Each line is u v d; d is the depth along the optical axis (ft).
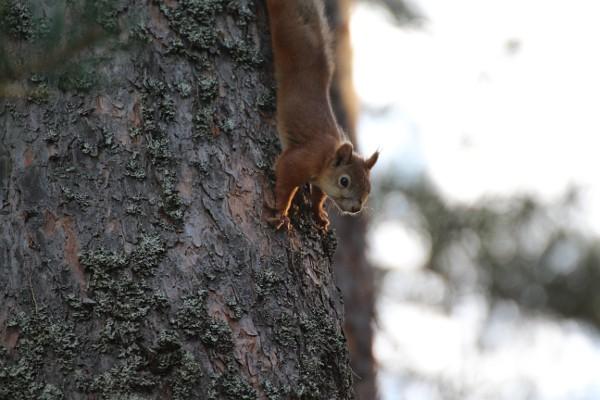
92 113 27.84
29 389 25.68
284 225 29.12
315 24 37.32
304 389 27.30
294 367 27.43
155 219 27.30
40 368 25.89
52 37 23.58
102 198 27.25
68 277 26.53
